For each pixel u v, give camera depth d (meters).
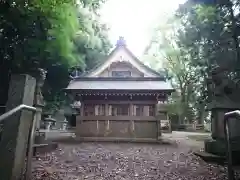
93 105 13.73
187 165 6.21
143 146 10.56
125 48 16.27
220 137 7.07
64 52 9.66
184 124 30.44
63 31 8.90
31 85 3.32
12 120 2.91
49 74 12.84
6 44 8.29
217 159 6.61
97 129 13.31
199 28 13.97
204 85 15.54
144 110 13.48
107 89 12.73
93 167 5.79
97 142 11.98
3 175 2.78
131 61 15.88
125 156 7.54
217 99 7.27
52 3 7.15
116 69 15.95
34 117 2.96
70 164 6.05
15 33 8.25
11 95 3.10
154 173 5.32
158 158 7.29
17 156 2.88
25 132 3.06
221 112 7.12
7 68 8.37
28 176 2.84
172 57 30.56
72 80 14.54
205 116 30.64
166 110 28.33
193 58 18.33
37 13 7.57
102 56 20.45
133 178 4.84
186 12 14.36
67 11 8.55
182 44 21.61
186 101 31.12
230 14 10.20
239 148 6.37
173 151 8.88
